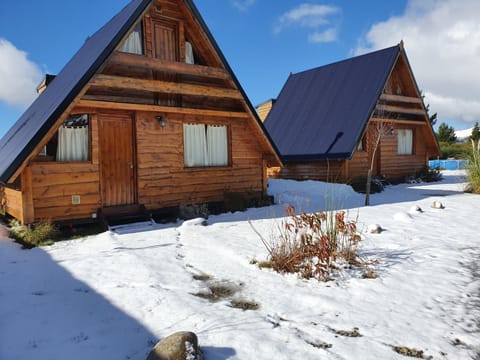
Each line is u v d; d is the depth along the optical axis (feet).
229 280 14.90
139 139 28.32
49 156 24.44
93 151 25.94
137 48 29.30
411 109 54.65
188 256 18.42
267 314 11.59
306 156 49.93
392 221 25.86
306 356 9.09
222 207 33.06
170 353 8.38
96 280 14.93
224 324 10.81
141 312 11.84
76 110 25.22
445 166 86.48
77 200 25.22
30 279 15.25
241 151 34.91
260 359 8.98
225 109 33.65
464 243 19.61
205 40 30.37
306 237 16.22
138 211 28.14
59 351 9.62
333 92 55.67
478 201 34.63
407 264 16.17
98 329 10.78
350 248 16.67
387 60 50.90
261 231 23.73
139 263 17.02
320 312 11.68
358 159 50.57
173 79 30.83
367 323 10.84
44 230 22.11
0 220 28.14
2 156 28.60
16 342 10.12
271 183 50.29
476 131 116.98
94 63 23.97
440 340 9.85
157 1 29.43
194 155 32.19
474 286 13.60
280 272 15.58
